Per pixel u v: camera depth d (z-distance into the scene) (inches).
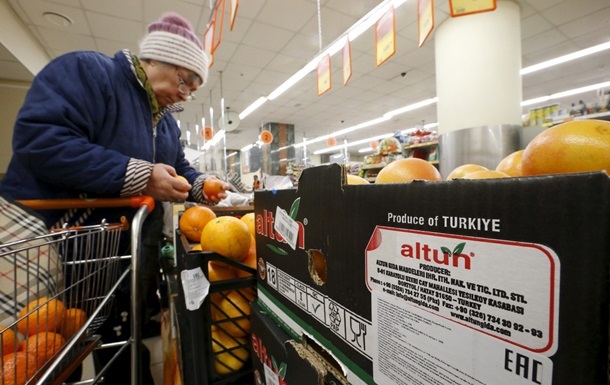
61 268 19.3
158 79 37.9
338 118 302.5
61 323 18.0
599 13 127.1
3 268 17.2
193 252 19.6
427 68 180.4
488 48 113.1
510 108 113.9
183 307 23.2
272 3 113.0
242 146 466.3
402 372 9.0
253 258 23.3
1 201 18.3
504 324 6.3
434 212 7.7
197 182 41.3
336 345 12.1
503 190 6.2
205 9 113.3
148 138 38.6
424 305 8.2
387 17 60.9
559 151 9.8
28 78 128.6
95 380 21.0
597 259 4.7
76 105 29.8
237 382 21.3
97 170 26.7
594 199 4.7
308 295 14.1
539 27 137.3
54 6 110.0
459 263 7.1
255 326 19.3
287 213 15.9
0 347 13.9
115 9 112.7
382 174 16.8
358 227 10.6
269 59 161.9
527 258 5.8
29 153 26.4
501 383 6.4
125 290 35.1
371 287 10.1
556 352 5.4
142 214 24.4
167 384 33.9
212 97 222.2
